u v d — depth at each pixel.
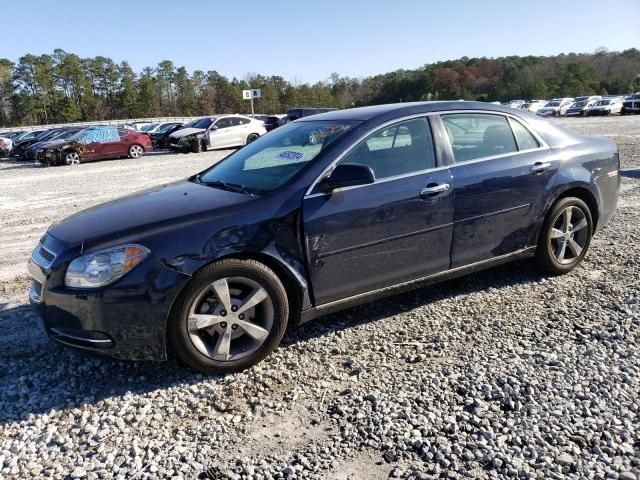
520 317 3.96
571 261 4.75
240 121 24.62
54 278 3.12
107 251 3.07
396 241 3.76
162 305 3.08
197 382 3.26
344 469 2.44
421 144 3.94
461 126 4.16
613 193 5.03
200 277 3.15
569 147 4.68
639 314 3.88
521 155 4.36
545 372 3.16
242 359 3.34
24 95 96.88
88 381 3.33
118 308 3.03
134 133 22.45
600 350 3.40
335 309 3.68
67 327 3.13
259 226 3.30
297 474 2.42
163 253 3.08
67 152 20.72
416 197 3.79
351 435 2.68
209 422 2.87
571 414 2.75
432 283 4.07
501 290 4.49
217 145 23.84
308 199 3.46
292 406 2.97
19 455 2.63
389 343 3.66
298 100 109.38
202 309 3.25
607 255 5.24
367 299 3.79
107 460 2.56
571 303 4.16
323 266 3.53
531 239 4.48
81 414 2.97
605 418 2.70
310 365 3.42
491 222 4.19
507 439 2.59
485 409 2.83
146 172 15.85
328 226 3.49
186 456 2.58
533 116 4.64
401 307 4.25
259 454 2.58
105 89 106.56
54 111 99.12
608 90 97.12
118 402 3.08
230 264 3.22
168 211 3.38
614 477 2.30
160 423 2.87
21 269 5.95
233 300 3.32
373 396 3.00
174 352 3.22
